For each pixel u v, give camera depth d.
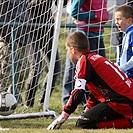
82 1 23.05
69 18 25.50
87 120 17.05
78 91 16.44
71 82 23.73
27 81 23.73
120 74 17.09
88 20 23.36
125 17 19.00
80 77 16.58
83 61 16.72
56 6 23.66
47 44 23.25
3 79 23.28
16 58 23.19
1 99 17.81
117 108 16.83
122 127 17.05
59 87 32.75
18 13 23.39
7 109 17.83
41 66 23.92
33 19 23.73
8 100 17.86
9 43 23.25
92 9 23.45
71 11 23.22
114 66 17.17
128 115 16.97
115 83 16.86
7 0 23.30
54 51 21.61
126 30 19.19
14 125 19.03
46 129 16.62
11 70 23.59
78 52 17.06
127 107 16.84
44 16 23.30
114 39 24.75
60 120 16.55
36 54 23.47
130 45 19.05
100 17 23.52
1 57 23.59
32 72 23.61
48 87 21.59
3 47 23.56
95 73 16.81
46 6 23.56
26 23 22.77
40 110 23.38
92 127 17.06
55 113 22.12
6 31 23.27
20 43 23.30
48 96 21.55
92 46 23.66
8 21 23.39
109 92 16.89
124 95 16.88
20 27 23.16
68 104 16.53
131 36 18.98
